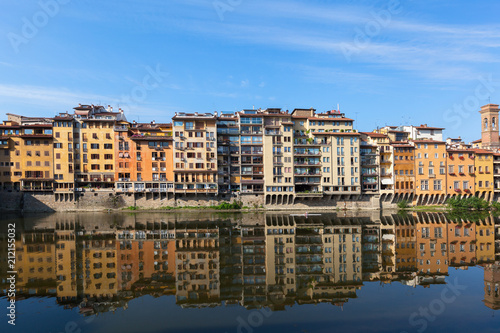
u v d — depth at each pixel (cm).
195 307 3038
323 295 3344
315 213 10988
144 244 5531
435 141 12950
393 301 3177
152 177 11412
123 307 3028
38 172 10950
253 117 12306
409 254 4947
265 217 9700
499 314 2872
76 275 3884
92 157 11288
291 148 12025
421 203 12825
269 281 3744
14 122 11675
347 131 12769
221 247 5338
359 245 5541
